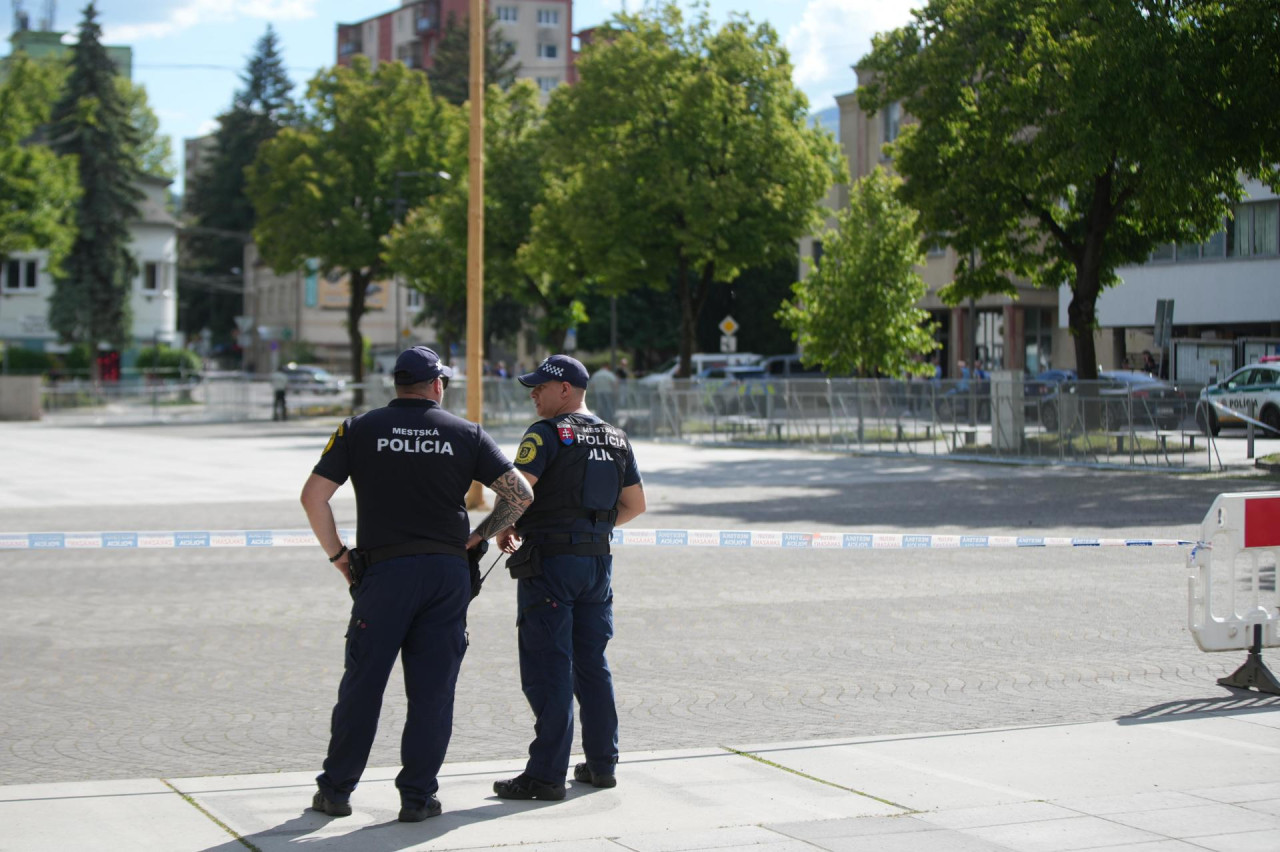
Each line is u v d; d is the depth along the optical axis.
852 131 53.59
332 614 10.51
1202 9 22.22
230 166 103.81
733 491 21.69
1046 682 7.87
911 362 37.31
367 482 5.36
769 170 38.66
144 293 73.69
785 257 40.91
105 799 5.52
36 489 22.14
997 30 27.64
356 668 5.29
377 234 52.38
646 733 6.71
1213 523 7.52
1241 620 7.61
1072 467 26.55
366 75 52.75
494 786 5.61
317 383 68.56
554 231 41.19
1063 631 9.48
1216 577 11.88
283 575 12.79
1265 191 38.44
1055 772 5.91
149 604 11.02
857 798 5.51
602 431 5.94
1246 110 21.48
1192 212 26.22
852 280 36.62
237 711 7.29
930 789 5.64
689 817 5.27
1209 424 24.11
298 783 5.83
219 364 103.50
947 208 28.75
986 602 10.77
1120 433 25.72
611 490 5.88
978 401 29.20
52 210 52.53
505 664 8.55
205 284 104.75
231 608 10.80
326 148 51.97
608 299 69.62
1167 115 22.00
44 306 70.38
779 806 5.41
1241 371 29.67
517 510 5.50
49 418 54.56
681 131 38.31
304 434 42.88
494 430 41.47
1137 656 8.61
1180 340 40.09
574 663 5.82
